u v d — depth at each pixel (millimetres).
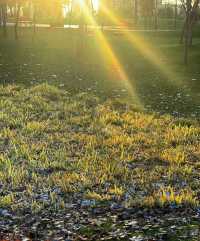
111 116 19875
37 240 8125
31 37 59500
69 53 44844
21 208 9781
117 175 12172
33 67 35625
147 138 16391
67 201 10242
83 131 17641
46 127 17969
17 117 19547
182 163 13484
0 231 8570
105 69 35594
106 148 15062
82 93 25281
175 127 18156
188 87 28062
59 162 13250
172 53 45500
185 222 8789
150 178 11805
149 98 24828
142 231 8391
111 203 9992
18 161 13516
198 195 10539
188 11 39688
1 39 55344
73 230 8586
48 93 24969
